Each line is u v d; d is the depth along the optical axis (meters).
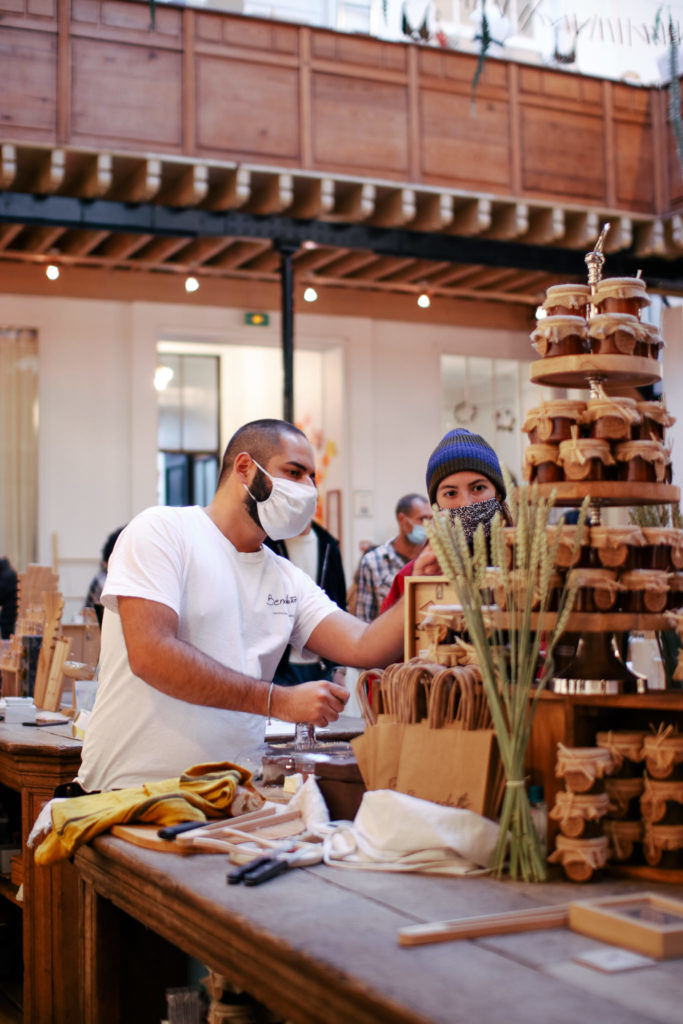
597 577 1.53
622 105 8.92
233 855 1.59
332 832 1.65
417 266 9.50
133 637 2.08
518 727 1.47
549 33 8.30
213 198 7.89
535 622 1.54
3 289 9.01
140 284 9.43
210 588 2.22
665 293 9.55
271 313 9.86
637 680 1.56
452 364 10.77
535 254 8.91
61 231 7.73
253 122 7.62
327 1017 1.13
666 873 1.45
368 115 7.99
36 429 9.09
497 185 8.38
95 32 7.23
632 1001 1.02
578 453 1.56
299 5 8.92
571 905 1.25
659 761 1.46
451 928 1.20
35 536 9.04
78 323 9.23
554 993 1.04
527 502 1.52
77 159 7.28
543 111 8.61
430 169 8.16
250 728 2.26
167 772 2.17
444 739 1.61
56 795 2.35
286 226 8.06
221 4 8.62
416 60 8.17
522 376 11.02
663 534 1.58
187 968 2.14
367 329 10.36
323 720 2.02
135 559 2.13
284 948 1.18
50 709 3.62
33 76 7.07
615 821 1.49
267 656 2.32
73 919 2.82
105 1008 2.04
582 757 1.45
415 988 1.05
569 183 8.66
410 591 2.22
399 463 10.41
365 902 1.35
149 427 9.34
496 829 1.50
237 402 11.19
